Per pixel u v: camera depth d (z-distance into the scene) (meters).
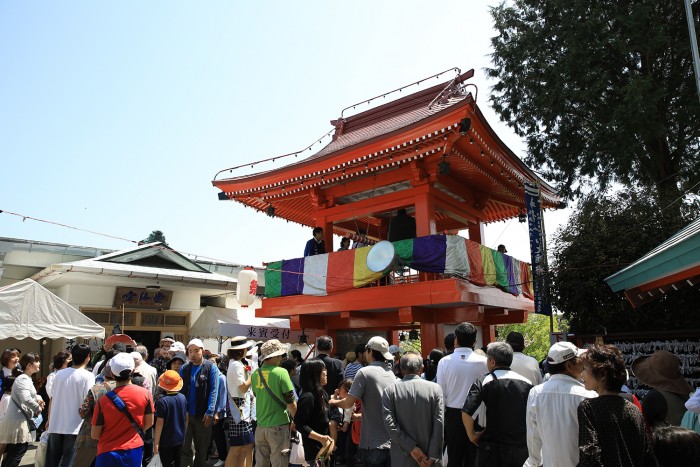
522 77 15.77
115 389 5.15
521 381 4.46
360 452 5.03
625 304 9.30
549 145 16.62
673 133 14.86
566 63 14.15
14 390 7.49
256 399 6.30
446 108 10.23
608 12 14.27
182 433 6.70
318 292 12.47
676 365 4.13
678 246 5.09
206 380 7.36
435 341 11.72
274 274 13.64
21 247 16.61
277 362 6.43
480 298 11.15
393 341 14.49
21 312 10.21
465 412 4.42
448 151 11.11
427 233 11.89
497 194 15.13
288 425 6.16
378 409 5.04
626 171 13.89
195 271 17.52
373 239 18.12
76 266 13.88
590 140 15.12
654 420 3.86
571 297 9.89
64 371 7.07
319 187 14.15
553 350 3.79
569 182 16.36
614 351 3.15
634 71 14.62
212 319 17.23
